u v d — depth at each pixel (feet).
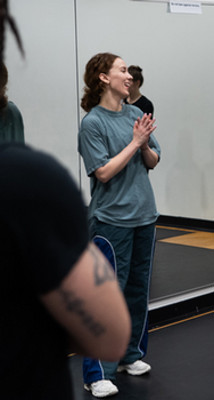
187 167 13.79
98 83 7.84
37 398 2.08
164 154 13.21
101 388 8.07
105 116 7.84
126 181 7.92
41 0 9.84
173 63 12.91
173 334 10.68
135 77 10.94
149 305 11.16
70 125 10.52
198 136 14.02
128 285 8.45
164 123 13.04
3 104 6.79
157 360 9.48
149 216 8.14
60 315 1.99
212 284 12.44
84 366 8.30
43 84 9.98
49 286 1.90
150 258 8.39
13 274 1.96
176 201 13.64
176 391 8.30
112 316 2.02
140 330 8.72
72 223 1.92
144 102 11.18
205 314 11.85
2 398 2.02
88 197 10.87
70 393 2.19
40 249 1.87
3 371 2.03
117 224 7.86
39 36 9.86
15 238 1.88
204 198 14.30
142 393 8.26
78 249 1.94
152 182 13.15
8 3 2.07
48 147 10.21
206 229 14.24
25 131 9.84
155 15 12.19
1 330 2.02
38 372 2.08
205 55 13.74
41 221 1.87
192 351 9.85
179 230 13.69
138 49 11.93
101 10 10.96
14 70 9.47
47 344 2.11
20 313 2.03
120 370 9.00
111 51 11.29
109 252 7.88
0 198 1.86
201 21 13.44
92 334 2.05
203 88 13.84
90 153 7.66
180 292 11.75
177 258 13.53
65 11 10.27
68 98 10.44
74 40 10.48
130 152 7.56
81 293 1.94
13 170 1.89
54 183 1.91
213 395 8.16
